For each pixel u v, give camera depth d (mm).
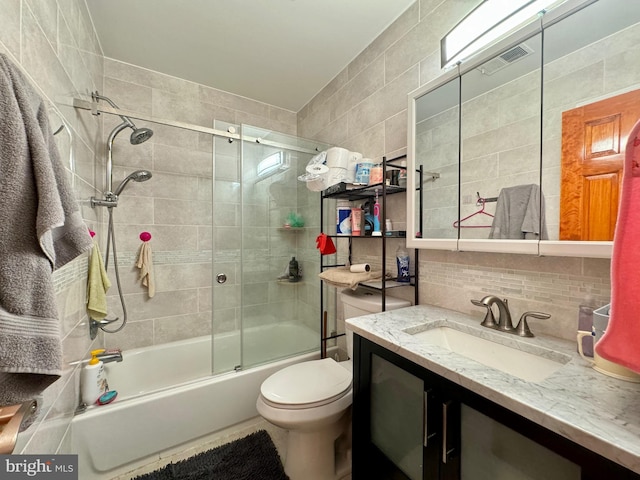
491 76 959
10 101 491
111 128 1739
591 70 734
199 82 2014
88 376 1257
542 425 474
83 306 1282
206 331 2078
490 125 968
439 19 1188
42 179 512
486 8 934
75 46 1144
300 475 1139
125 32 1499
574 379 583
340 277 1374
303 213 2043
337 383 1220
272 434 1480
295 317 2041
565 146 784
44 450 833
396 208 1415
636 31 662
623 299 421
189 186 2008
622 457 384
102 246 1681
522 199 880
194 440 1397
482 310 1032
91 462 1152
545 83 826
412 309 1157
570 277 798
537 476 520
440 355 708
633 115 664
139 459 1262
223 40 1562
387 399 874
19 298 476
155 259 1899
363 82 1645
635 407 482
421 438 755
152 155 1875
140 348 1845
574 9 741
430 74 1232
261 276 1894
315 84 2031
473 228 1020
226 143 1918
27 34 714
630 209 422
